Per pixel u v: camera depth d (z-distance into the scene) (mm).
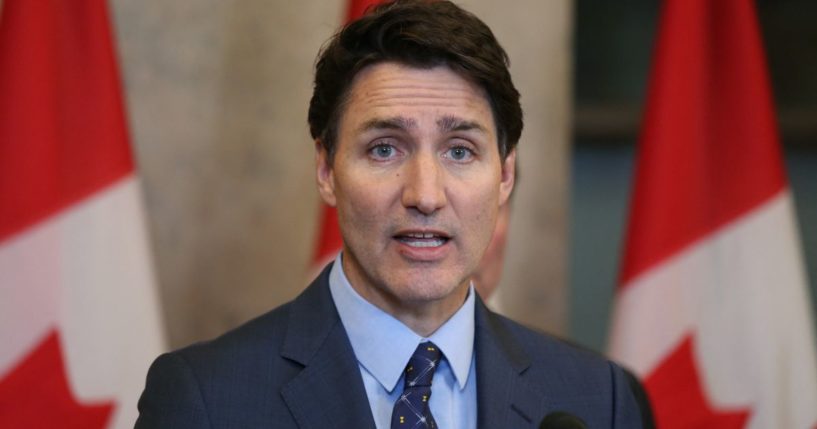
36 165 8102
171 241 10445
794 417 9055
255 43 10617
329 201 5043
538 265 11023
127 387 8203
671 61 9305
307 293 5188
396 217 4570
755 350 9078
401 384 4867
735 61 9281
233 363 4812
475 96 4703
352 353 4875
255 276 10625
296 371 4840
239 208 10617
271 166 10648
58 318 8070
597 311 12273
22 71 8156
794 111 12391
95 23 8398
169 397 4707
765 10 12578
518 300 11000
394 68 4660
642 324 9109
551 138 10961
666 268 9125
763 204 9141
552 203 11023
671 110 9242
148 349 8289
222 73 10578
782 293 9117
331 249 8695
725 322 9117
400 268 4598
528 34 10836
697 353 9109
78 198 8242
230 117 10602
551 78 10914
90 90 8367
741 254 9141
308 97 10602
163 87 10430
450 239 4637
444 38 4605
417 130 4594
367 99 4668
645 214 9211
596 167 12375
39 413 7945
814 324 12227
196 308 10523
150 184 10375
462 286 4977
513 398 4957
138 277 8320
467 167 4695
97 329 8164
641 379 9078
